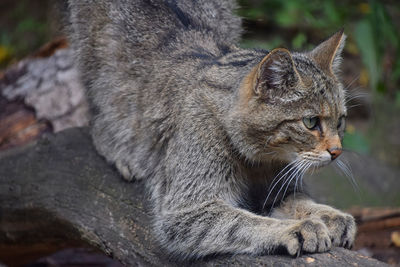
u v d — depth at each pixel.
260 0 10.51
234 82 5.01
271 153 5.00
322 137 4.86
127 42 6.01
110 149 5.99
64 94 8.14
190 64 5.45
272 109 4.80
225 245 4.76
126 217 5.39
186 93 5.25
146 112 5.60
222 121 4.98
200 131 5.05
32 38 11.33
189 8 6.23
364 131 10.35
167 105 5.38
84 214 5.63
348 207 8.23
